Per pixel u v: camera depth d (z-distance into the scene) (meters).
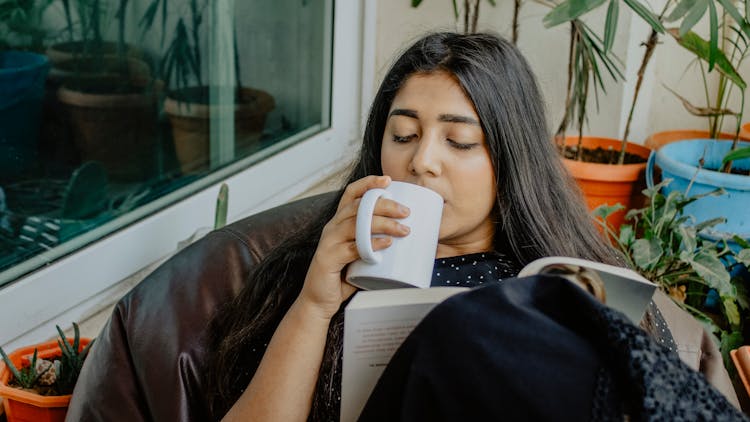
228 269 1.23
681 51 2.42
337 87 2.37
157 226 1.73
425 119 1.01
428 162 0.99
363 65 2.47
